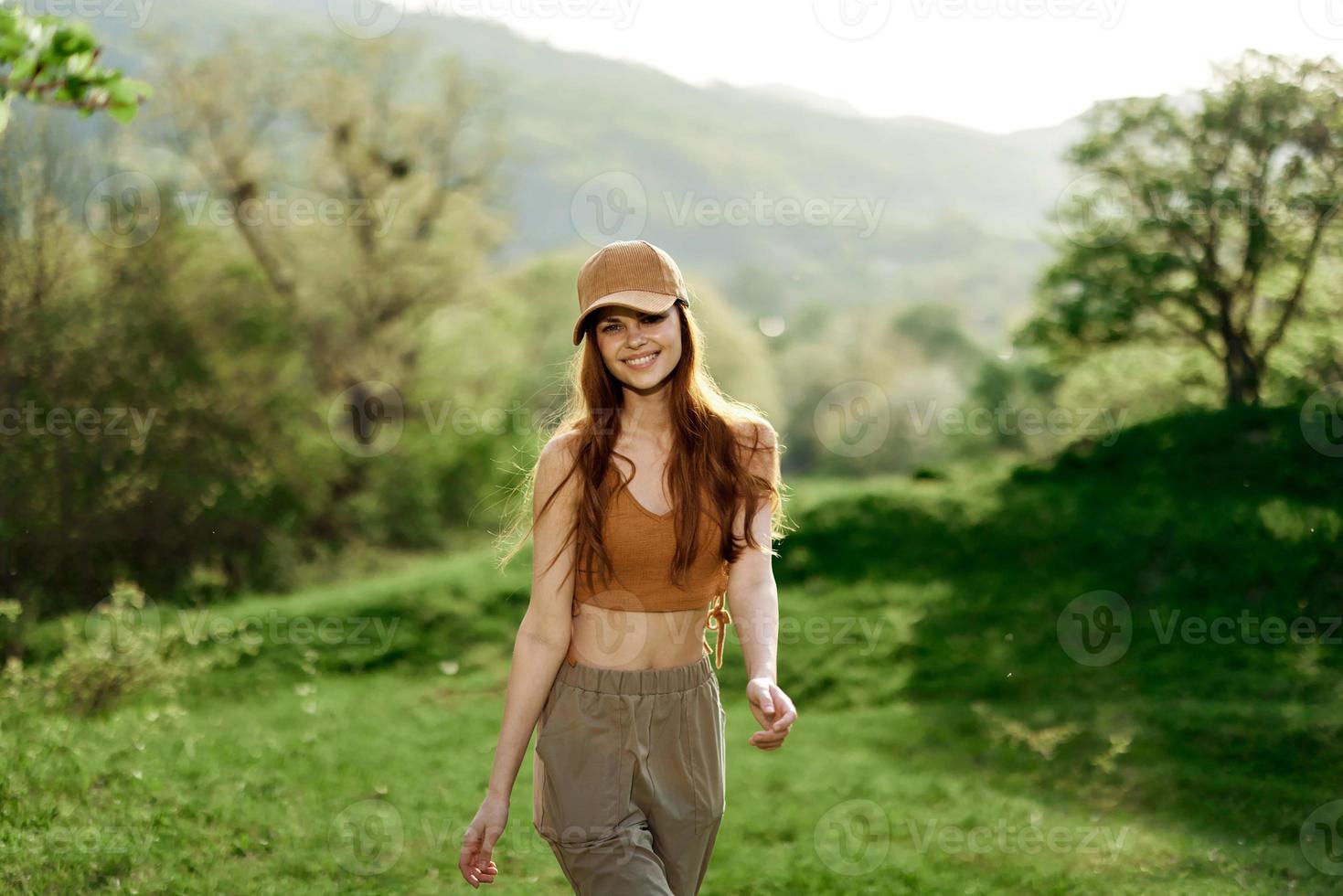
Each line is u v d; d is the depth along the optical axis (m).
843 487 14.70
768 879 4.65
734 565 2.32
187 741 6.22
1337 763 6.55
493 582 12.90
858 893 4.50
